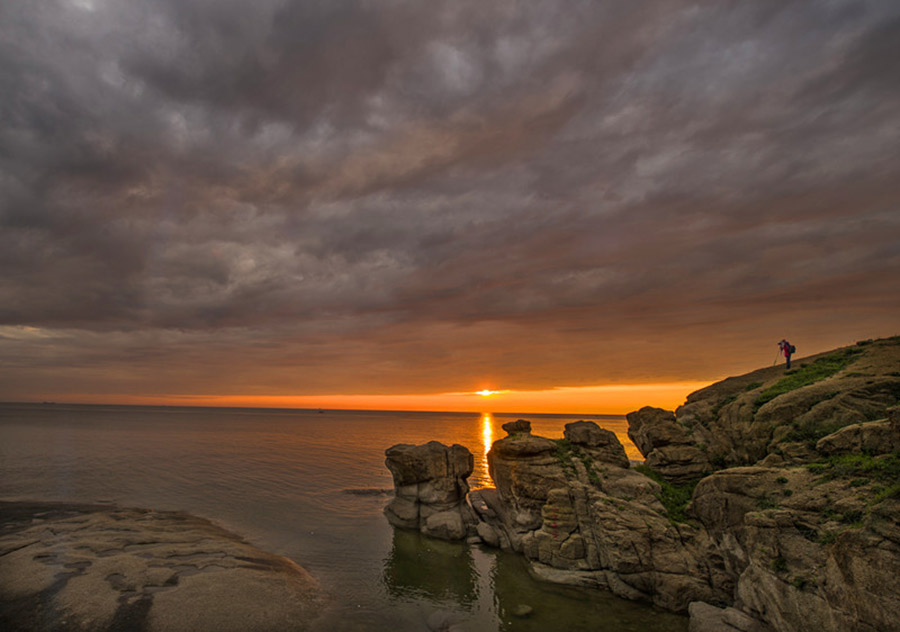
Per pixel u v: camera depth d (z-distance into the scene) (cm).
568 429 4128
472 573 3122
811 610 1623
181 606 2361
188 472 6925
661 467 3453
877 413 2391
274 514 4612
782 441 2694
